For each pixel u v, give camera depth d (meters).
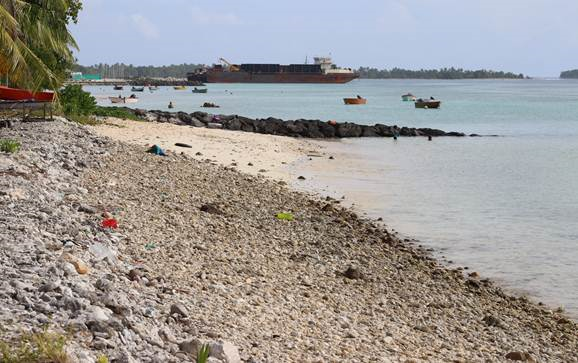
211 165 31.25
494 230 23.44
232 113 104.38
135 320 8.85
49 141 25.75
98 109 48.16
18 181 17.00
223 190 24.70
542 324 14.64
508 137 66.50
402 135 65.06
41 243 11.62
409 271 17.62
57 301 8.52
